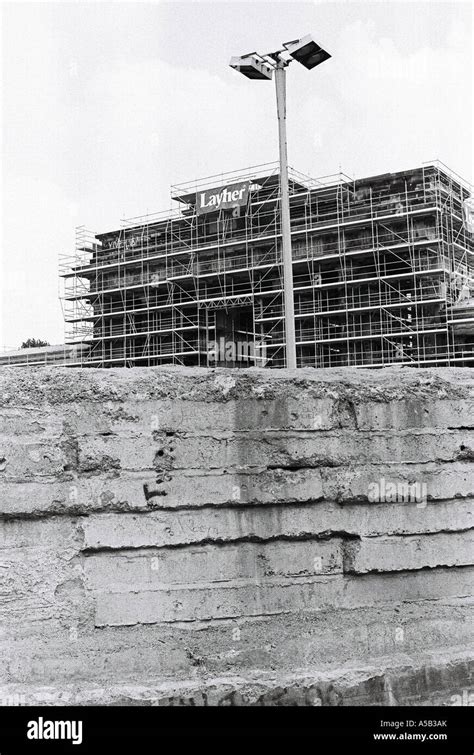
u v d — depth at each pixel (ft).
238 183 138.62
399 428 16.75
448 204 123.13
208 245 142.92
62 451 15.05
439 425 17.08
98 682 14.38
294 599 15.75
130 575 15.03
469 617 16.66
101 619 14.74
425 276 117.70
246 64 49.21
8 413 14.89
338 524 16.15
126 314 151.84
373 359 120.78
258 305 135.54
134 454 15.30
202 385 15.93
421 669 15.64
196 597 15.23
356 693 15.02
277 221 133.59
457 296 122.21
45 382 15.29
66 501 14.90
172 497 15.34
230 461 15.74
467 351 111.04
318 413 16.29
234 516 15.69
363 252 121.29
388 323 120.37
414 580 16.57
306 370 16.99
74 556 14.88
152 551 15.20
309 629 15.62
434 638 16.28
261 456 15.88
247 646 15.24
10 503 14.56
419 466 16.74
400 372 17.46
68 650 14.49
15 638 14.29
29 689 14.02
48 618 14.53
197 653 14.98
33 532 14.83
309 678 14.85
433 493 16.74
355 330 123.34
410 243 117.29
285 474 15.89
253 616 15.44
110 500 15.03
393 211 122.21
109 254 161.38
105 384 15.49
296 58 48.67
